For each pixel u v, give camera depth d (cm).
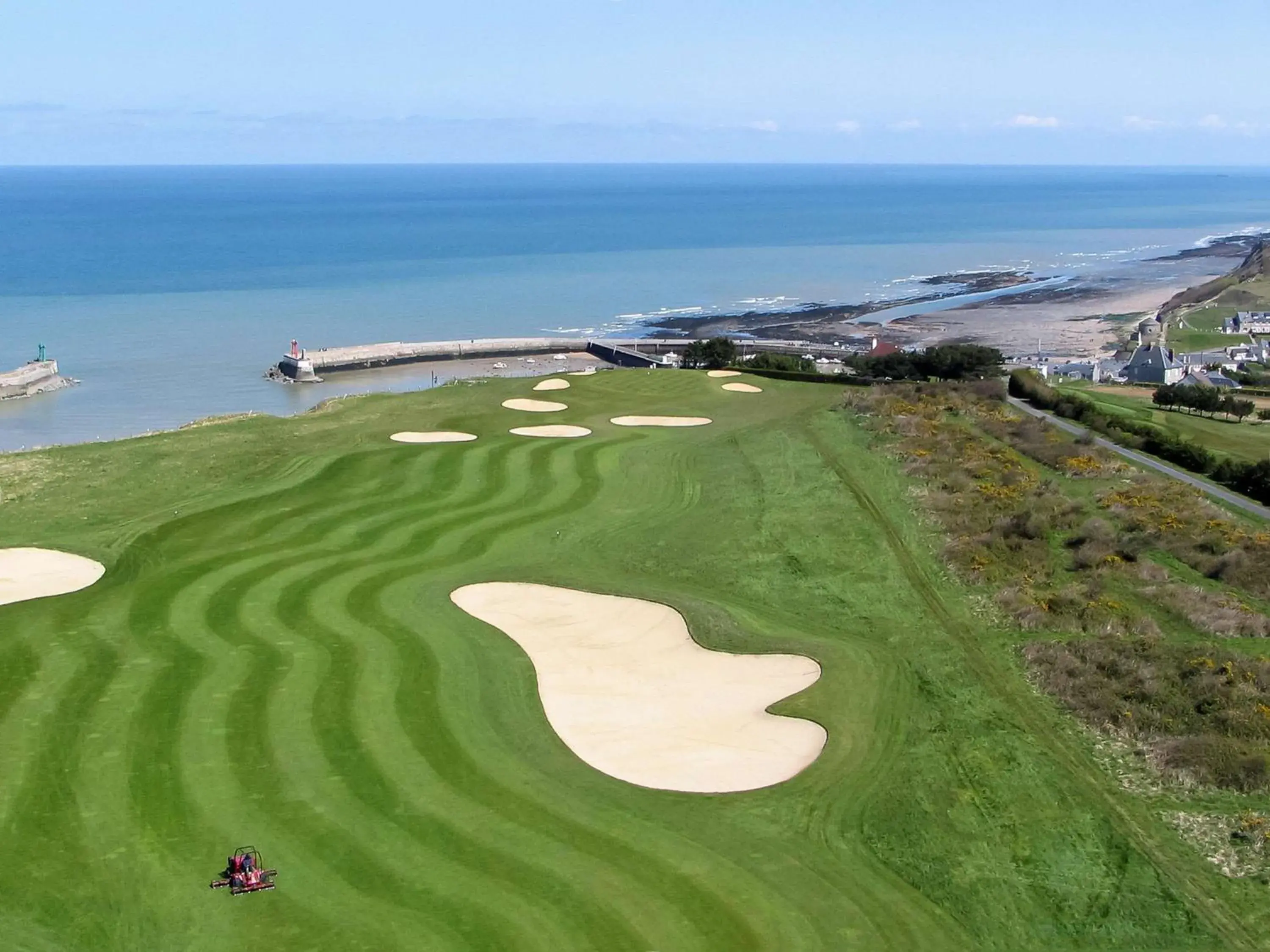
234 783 2459
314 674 3017
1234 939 2077
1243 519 4650
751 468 5372
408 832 2312
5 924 1992
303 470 5156
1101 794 2542
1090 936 2091
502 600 3712
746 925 2070
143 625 3341
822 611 3681
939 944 2055
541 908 2086
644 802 2494
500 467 5288
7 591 3656
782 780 2611
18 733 2647
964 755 2700
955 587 3866
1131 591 3803
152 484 4984
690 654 3341
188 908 2047
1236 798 2541
